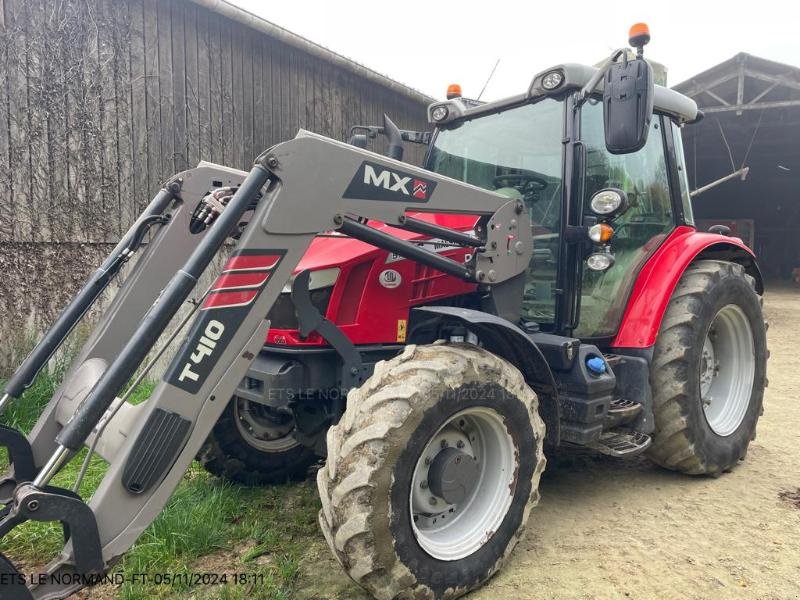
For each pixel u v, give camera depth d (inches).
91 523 68.5
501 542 91.5
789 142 674.8
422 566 81.7
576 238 113.4
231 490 123.3
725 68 515.5
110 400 70.4
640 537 105.3
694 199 875.4
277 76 243.3
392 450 78.2
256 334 80.0
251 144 234.1
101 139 190.5
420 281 108.7
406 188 92.0
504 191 126.1
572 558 98.3
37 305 183.8
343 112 279.9
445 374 84.3
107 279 97.7
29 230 180.2
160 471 73.5
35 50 175.9
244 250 78.7
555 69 115.4
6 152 174.2
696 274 131.2
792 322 395.2
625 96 93.3
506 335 96.1
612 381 110.0
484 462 95.7
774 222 833.5
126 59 193.6
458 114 138.3
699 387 126.7
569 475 134.9
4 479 87.4
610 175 125.3
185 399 75.1
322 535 106.5
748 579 91.6
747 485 128.6
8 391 89.0
